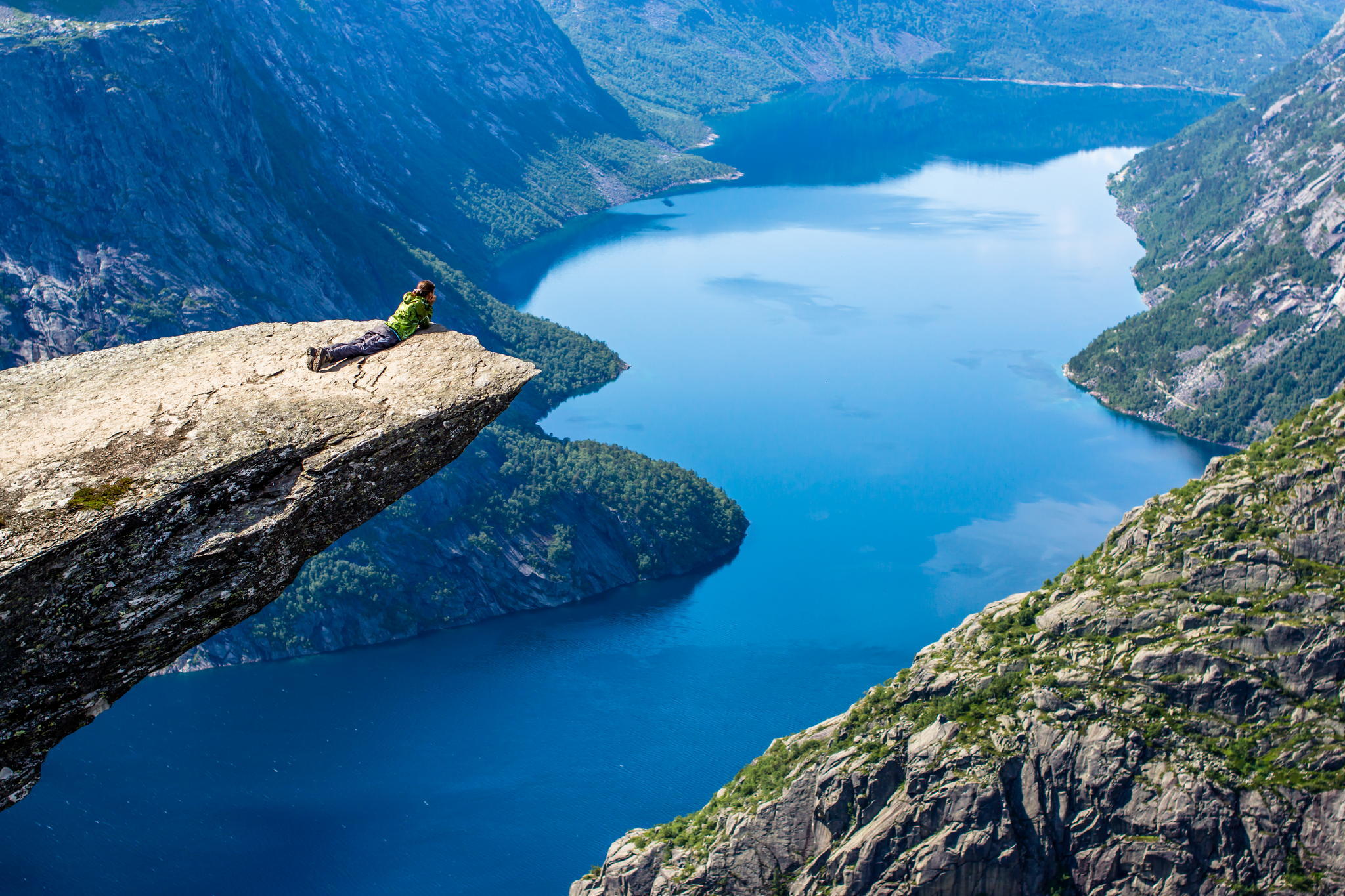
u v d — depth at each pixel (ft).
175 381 76.33
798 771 332.19
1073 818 306.76
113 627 66.13
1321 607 309.42
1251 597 319.68
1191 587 328.70
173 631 68.90
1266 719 305.53
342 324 84.28
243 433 71.31
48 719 65.67
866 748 328.49
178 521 67.41
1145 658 315.58
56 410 72.69
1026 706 320.09
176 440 70.23
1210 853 295.69
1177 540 339.16
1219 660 309.01
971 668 339.16
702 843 338.75
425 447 76.43
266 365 79.00
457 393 77.77
